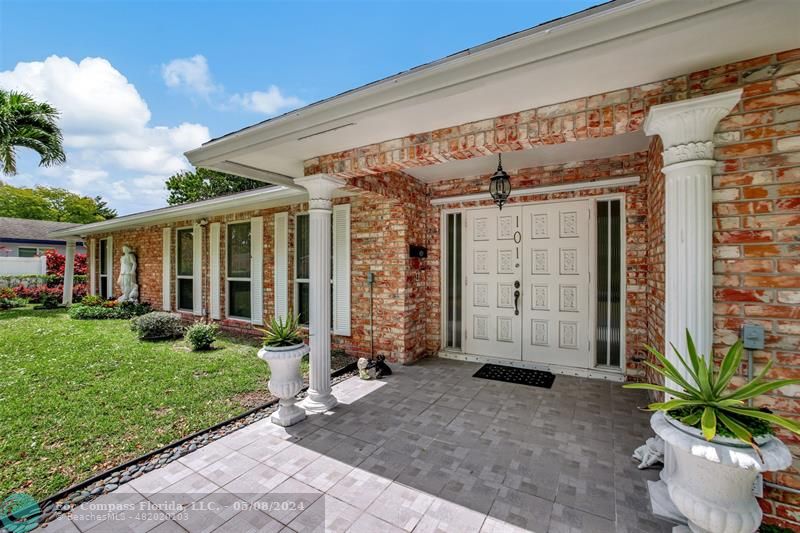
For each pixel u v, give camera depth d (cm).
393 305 539
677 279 207
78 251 1997
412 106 246
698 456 150
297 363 340
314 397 376
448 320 580
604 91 229
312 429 329
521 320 516
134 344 652
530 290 509
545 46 191
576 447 292
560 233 490
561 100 241
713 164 199
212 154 359
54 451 287
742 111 197
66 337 699
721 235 202
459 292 567
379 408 375
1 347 613
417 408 374
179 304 929
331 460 277
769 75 191
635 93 223
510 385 440
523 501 227
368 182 436
